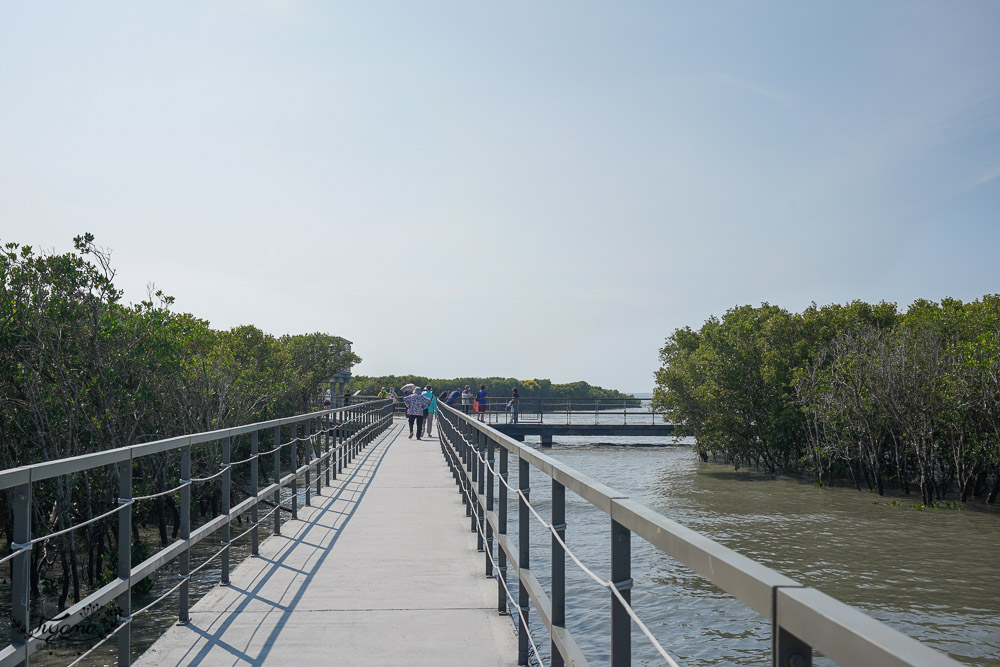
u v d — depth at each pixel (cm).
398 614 615
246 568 780
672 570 1630
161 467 1706
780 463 3741
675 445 5234
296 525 1043
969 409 2591
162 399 1775
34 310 1525
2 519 1480
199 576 1371
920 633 1277
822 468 3216
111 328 1627
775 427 3559
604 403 5416
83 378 1562
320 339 4931
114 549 1560
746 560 163
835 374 3080
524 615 507
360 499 1305
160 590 1278
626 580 266
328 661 505
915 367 2761
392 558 828
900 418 2756
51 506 1515
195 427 1834
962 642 1230
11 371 1490
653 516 226
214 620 597
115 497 1512
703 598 1430
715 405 3706
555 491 398
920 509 2564
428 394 3291
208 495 1895
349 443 1989
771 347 3659
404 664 501
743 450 3694
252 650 527
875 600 1466
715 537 2064
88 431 1572
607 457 4438
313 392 4153
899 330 3131
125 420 1652
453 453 1548
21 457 1506
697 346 4531
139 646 939
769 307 4134
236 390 2206
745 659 1137
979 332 2814
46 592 1330
